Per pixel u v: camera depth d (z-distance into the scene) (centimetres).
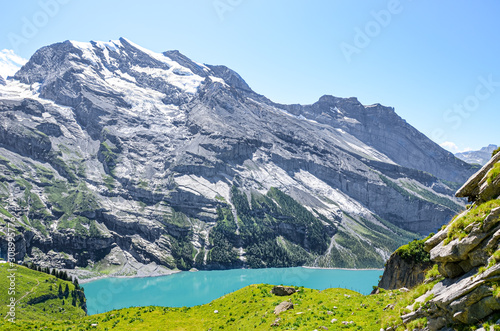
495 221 2712
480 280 2592
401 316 3266
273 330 4941
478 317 2580
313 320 4825
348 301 5362
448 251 2995
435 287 3145
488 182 3066
